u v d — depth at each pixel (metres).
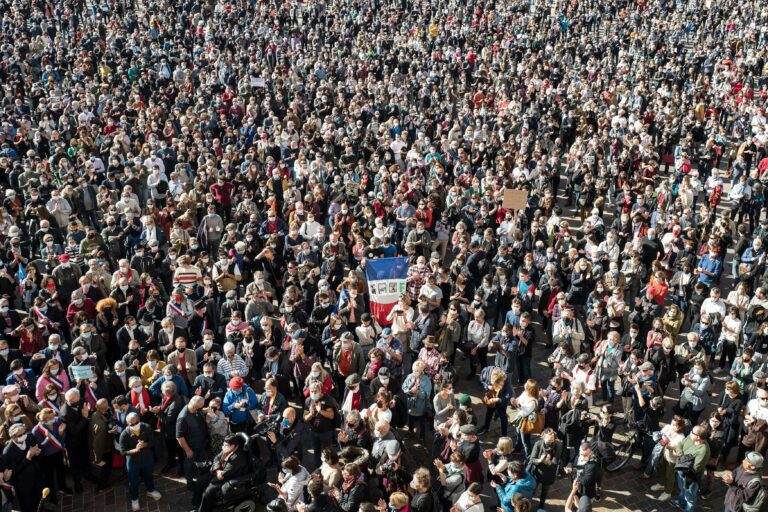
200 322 14.73
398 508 9.69
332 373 14.45
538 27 43.31
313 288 16.48
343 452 10.78
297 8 45.62
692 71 36.16
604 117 28.83
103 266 16.27
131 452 11.72
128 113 27.88
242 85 31.09
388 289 16.47
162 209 20.17
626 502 12.62
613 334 14.34
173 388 12.31
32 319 14.08
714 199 23.27
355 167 23.41
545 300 16.61
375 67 35.31
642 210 19.67
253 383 14.55
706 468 12.53
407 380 13.10
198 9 43.03
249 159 22.69
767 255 18.75
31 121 28.25
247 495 11.58
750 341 15.16
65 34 39.09
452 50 37.91
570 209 25.27
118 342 14.14
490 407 13.72
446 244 20.30
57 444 11.88
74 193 20.20
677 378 16.19
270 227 18.88
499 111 29.98
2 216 18.80
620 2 45.97
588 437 13.65
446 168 24.81
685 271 17.30
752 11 43.25
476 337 15.19
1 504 10.93
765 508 11.60
